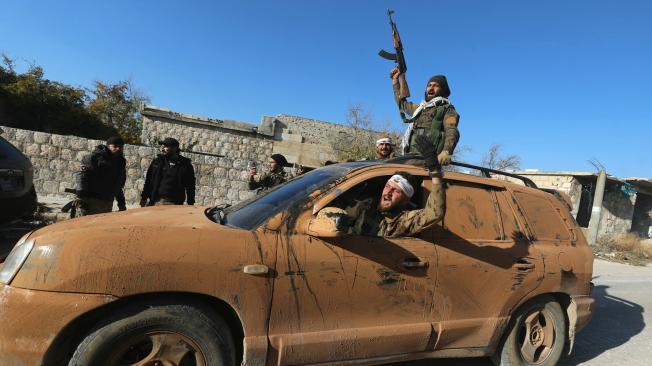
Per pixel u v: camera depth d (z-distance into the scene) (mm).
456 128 3844
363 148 21125
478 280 3172
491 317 3260
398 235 2939
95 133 24844
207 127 19719
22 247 2244
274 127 20688
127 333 2152
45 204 8852
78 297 2102
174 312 2223
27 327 2066
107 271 2137
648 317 6109
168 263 2229
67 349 2221
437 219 2791
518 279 3357
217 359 2311
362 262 2713
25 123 23219
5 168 5012
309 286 2543
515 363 3486
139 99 31078
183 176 5840
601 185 15430
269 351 2426
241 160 12539
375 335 2734
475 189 3447
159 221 2617
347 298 2662
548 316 3709
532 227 3666
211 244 2363
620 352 4551
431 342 2998
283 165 6531
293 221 2641
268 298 2434
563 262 3656
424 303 2953
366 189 3045
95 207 5445
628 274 10148
